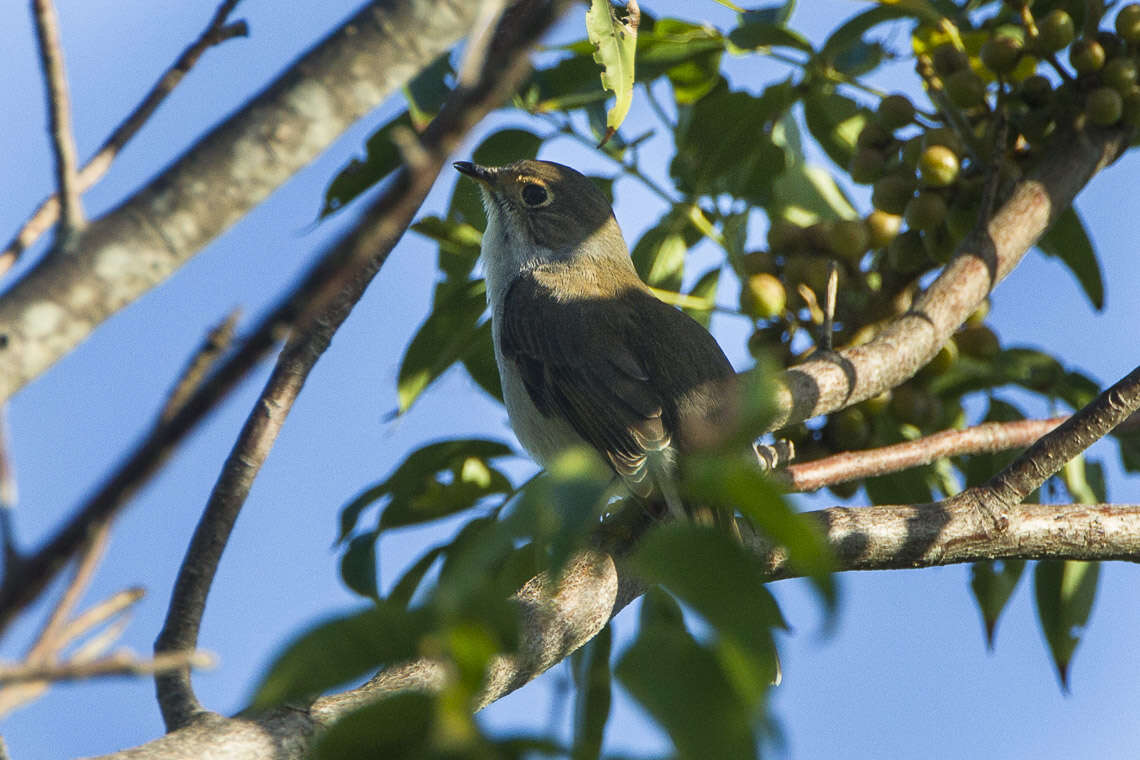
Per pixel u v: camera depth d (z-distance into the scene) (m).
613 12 6.82
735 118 9.07
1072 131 9.05
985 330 9.32
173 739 4.82
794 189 9.81
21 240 3.54
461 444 8.62
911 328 8.49
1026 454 7.54
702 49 8.98
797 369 8.19
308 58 3.64
